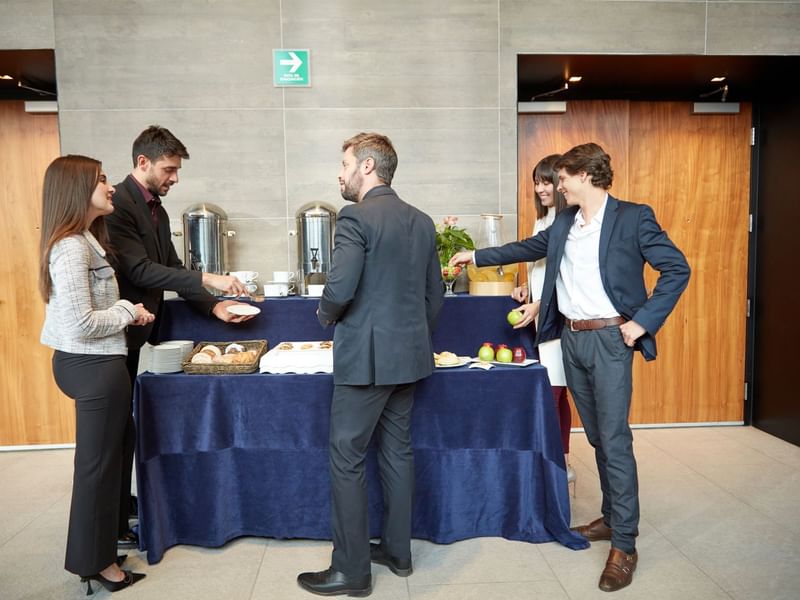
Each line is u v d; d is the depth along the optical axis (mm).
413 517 2432
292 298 2641
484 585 2127
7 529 2621
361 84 3064
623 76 3467
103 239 2084
